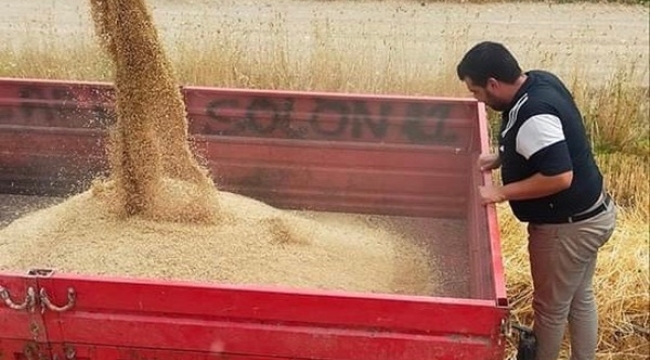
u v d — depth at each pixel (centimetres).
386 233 426
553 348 361
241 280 330
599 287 446
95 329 262
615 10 1102
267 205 434
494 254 278
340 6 963
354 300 249
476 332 249
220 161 447
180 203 376
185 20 787
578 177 320
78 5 852
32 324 263
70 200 407
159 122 383
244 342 260
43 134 450
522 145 301
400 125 426
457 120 420
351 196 446
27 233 375
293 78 651
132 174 373
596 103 663
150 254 342
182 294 254
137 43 364
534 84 308
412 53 774
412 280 382
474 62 306
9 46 671
